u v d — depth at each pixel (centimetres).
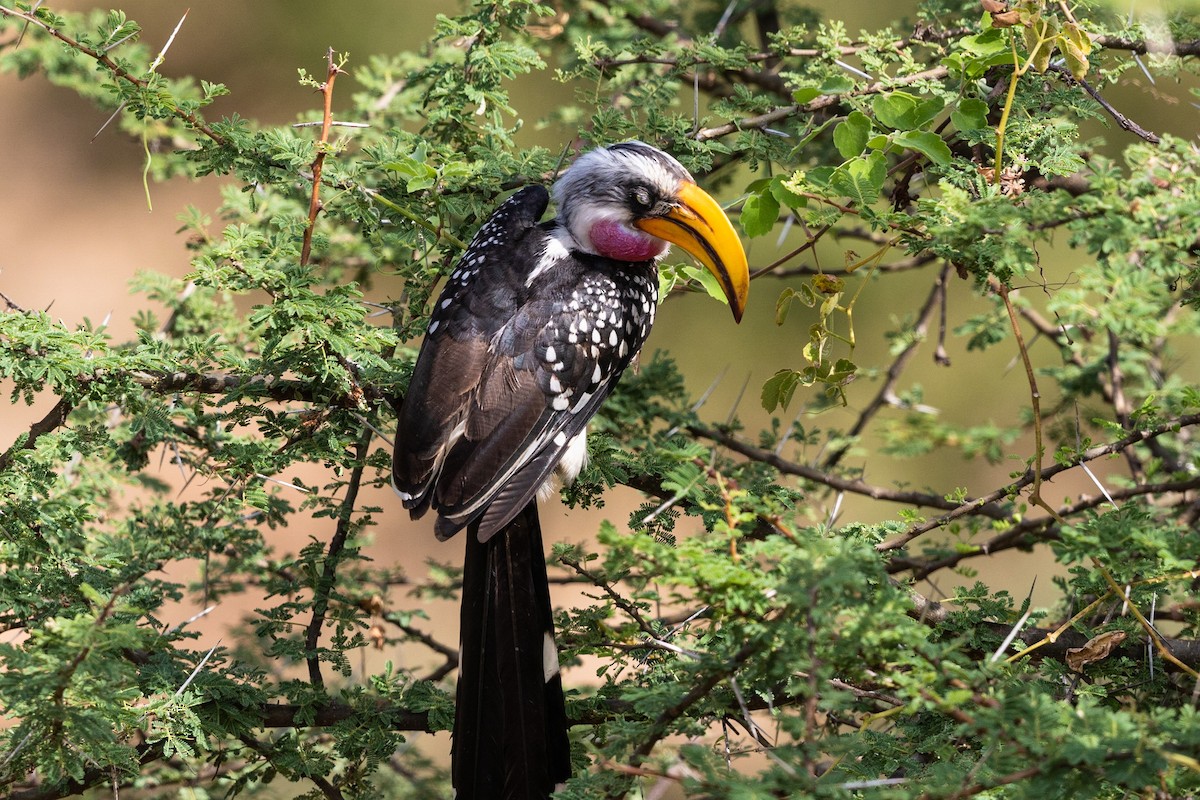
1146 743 421
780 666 457
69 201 2131
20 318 652
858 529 675
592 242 781
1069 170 683
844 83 747
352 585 835
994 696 458
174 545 745
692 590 497
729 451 938
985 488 1689
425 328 786
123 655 614
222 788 802
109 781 636
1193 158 554
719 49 888
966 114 700
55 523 664
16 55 1011
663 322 1877
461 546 1691
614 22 1116
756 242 1753
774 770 429
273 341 671
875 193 661
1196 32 746
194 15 2302
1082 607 668
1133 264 529
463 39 870
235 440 732
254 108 2280
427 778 877
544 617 689
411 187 750
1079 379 955
